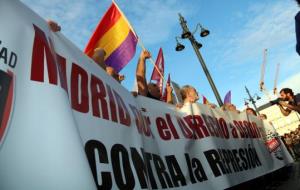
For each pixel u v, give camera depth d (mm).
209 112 5062
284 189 5496
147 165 3080
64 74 2354
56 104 1822
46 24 2309
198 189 3752
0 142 1520
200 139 4355
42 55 1993
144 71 4453
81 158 1691
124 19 4598
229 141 5266
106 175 2297
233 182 4520
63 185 1572
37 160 1579
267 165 6418
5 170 1484
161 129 3787
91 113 2471
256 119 7227
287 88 6414
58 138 1689
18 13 1982
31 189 1510
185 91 4926
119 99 3020
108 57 4453
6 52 1752
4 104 1607
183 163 3777
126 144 2732
